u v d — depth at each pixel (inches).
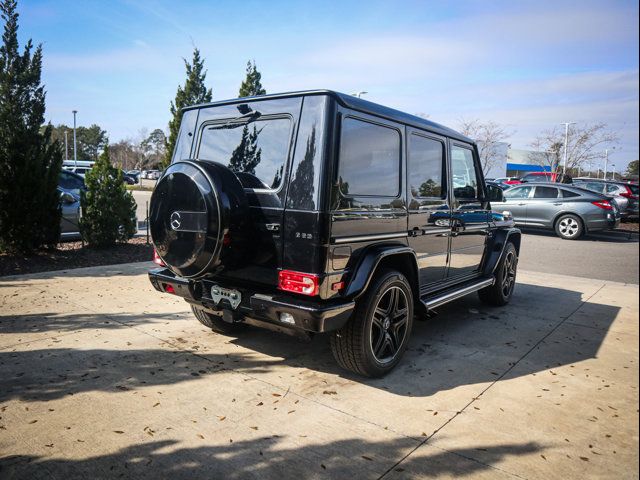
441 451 106.6
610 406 131.9
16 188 291.4
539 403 132.4
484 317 219.9
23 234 298.5
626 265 386.6
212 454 102.0
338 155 125.1
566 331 200.8
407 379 145.5
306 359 157.6
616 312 233.9
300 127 127.1
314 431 112.9
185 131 162.7
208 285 143.0
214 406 123.2
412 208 159.3
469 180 205.5
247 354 159.9
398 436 112.1
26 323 182.9
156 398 126.3
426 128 167.5
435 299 170.1
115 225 341.1
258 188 132.6
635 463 104.5
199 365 149.3
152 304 214.8
